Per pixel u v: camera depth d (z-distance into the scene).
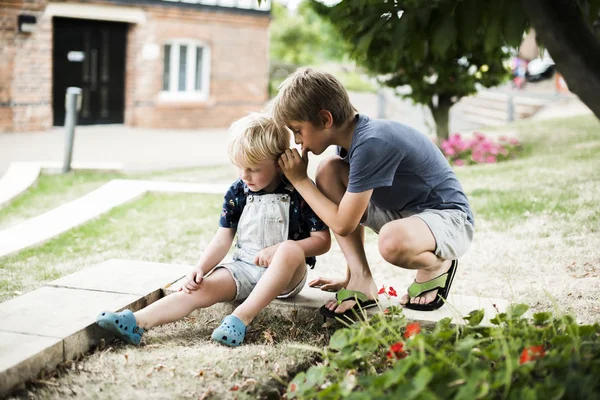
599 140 8.85
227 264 2.96
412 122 16.20
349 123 2.74
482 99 17.88
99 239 4.98
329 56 33.94
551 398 1.79
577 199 5.55
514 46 2.67
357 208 2.68
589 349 2.14
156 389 2.32
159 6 14.80
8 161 9.77
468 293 3.68
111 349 2.68
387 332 2.61
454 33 2.83
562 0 2.23
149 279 3.32
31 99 13.17
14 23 12.66
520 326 2.45
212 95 16.14
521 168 7.50
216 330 2.71
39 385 2.35
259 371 2.47
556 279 3.84
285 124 2.71
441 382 1.91
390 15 3.12
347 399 1.87
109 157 10.80
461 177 7.42
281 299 3.07
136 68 14.88
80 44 14.23
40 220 5.54
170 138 13.84
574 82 2.23
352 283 2.99
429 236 2.75
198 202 6.41
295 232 3.00
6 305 2.89
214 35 15.84
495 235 4.84
